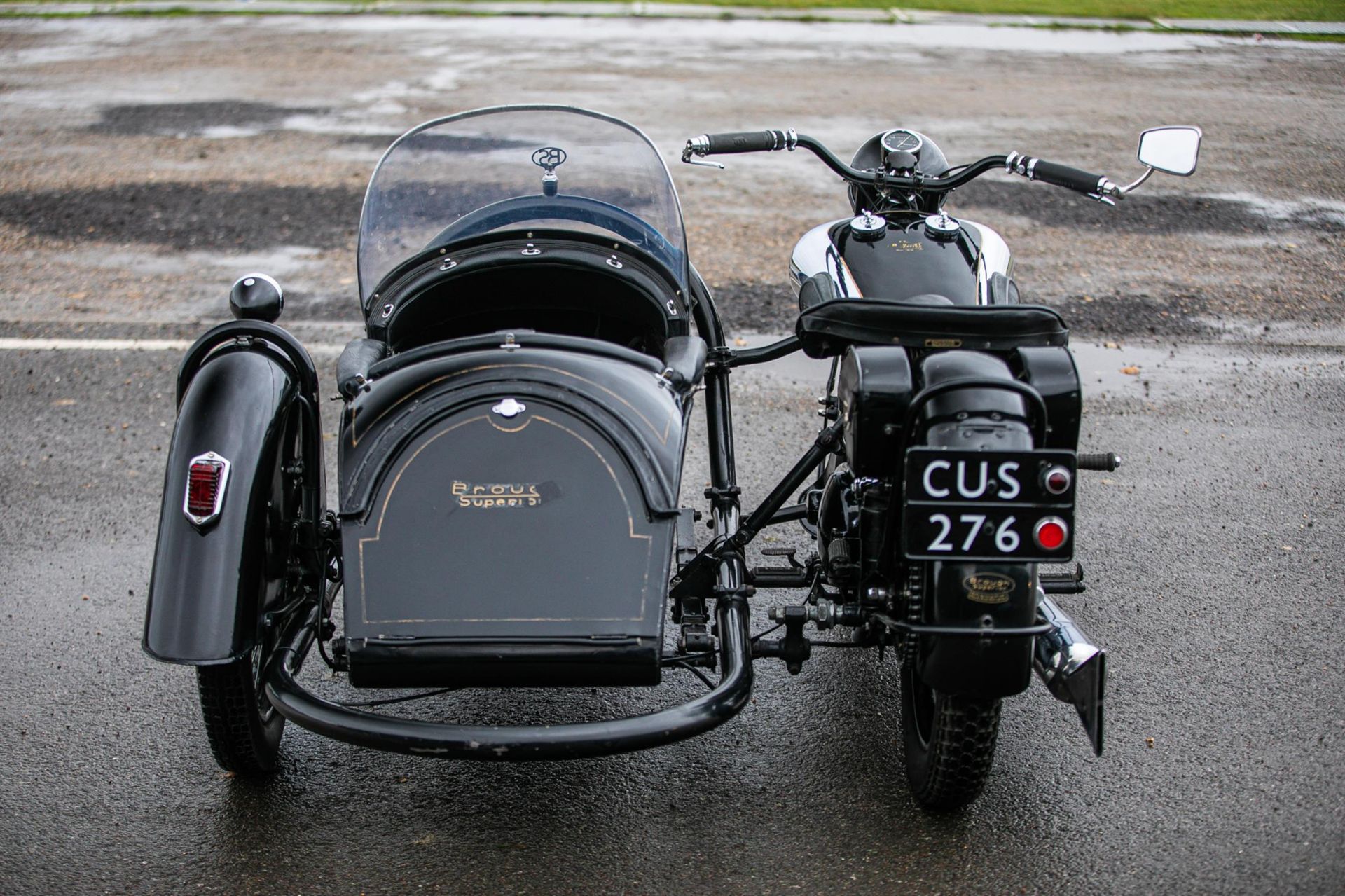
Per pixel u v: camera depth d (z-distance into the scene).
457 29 17.53
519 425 3.34
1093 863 3.38
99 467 5.86
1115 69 15.08
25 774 3.80
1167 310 7.81
